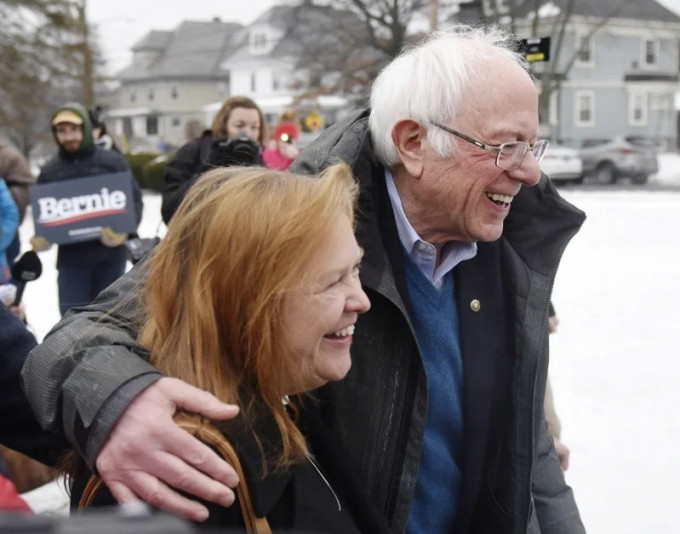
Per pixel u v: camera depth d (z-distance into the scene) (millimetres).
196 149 4816
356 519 1665
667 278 9852
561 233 2098
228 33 82312
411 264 2037
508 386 2064
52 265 11195
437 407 2023
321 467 1668
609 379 6113
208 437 1349
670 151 50844
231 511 1381
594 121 49094
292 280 1413
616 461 4789
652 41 50469
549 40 5809
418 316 2035
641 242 12750
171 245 1484
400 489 1914
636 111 50094
